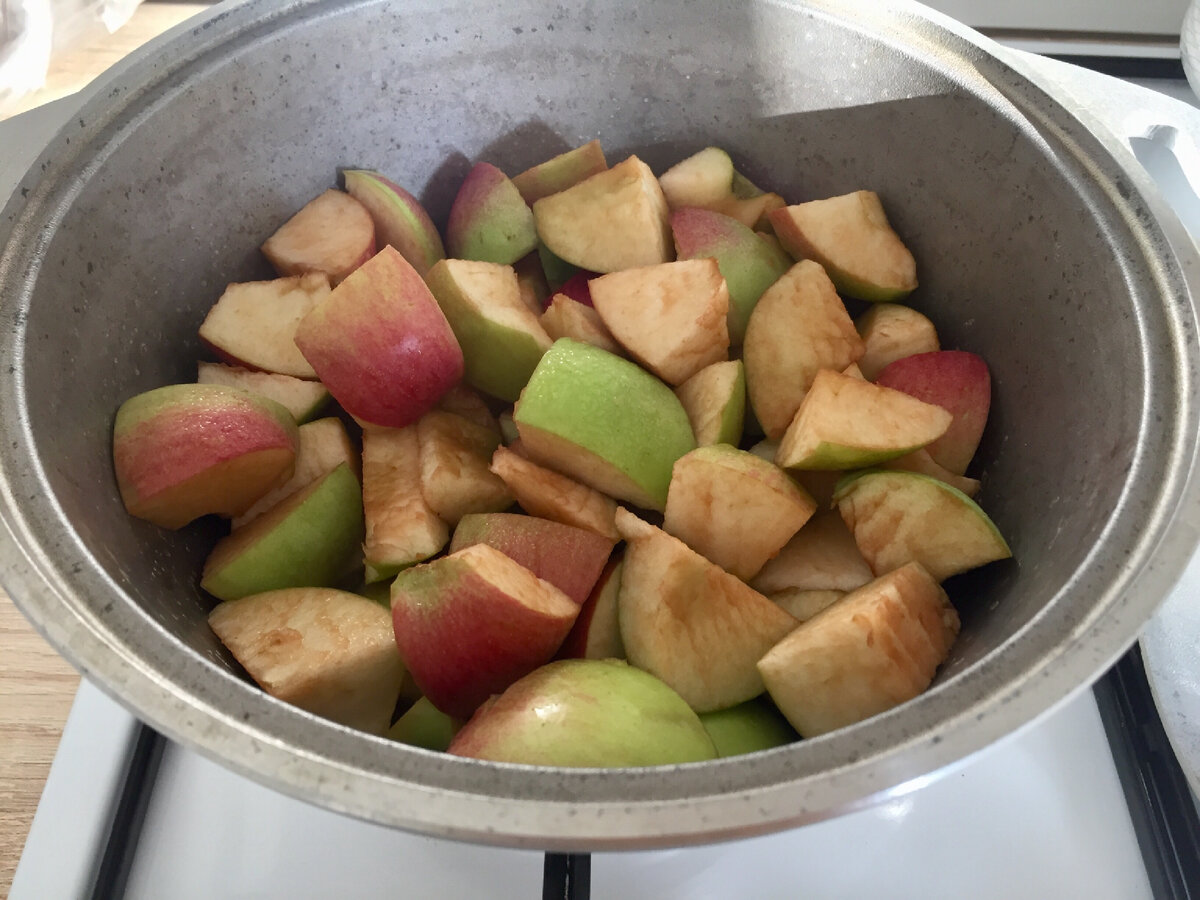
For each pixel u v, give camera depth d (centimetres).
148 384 30
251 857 27
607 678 23
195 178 30
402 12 32
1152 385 23
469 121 36
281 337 31
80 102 27
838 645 24
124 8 48
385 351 29
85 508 24
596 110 36
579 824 16
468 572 24
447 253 36
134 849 27
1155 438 22
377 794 16
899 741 17
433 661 24
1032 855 27
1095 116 28
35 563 19
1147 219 25
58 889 26
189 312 32
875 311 34
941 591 27
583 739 21
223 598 28
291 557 28
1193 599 28
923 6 31
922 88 31
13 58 44
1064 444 27
